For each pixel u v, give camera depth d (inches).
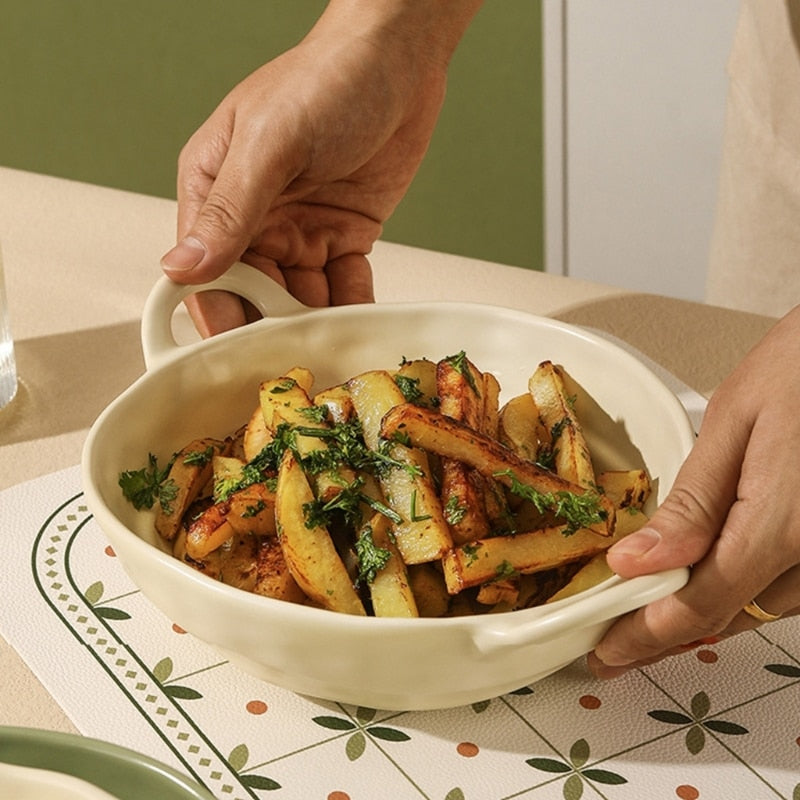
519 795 27.2
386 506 30.5
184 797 25.2
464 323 38.0
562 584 30.6
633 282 112.6
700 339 46.0
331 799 26.9
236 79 116.2
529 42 105.8
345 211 49.1
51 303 48.7
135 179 126.7
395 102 46.1
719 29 95.3
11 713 29.1
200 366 35.6
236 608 25.7
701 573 27.3
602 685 30.7
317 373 38.0
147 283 50.4
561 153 109.4
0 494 36.9
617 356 35.5
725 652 31.9
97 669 30.5
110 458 31.4
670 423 33.0
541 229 115.3
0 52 123.8
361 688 26.9
